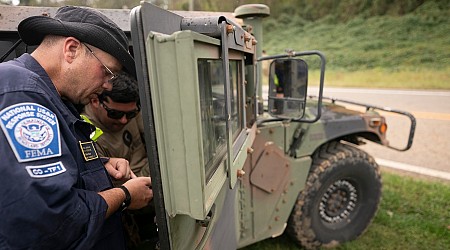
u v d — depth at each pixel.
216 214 1.36
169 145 0.85
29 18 0.98
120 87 1.58
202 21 1.05
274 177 2.40
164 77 0.81
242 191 2.29
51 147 0.85
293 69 2.12
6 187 0.78
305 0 25.97
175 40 0.78
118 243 1.15
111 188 1.11
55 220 0.81
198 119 0.82
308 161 2.55
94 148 1.12
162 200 0.92
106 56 1.05
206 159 1.06
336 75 15.16
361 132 2.92
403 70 14.11
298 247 2.88
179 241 1.04
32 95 0.87
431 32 18.05
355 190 2.86
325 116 2.68
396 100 9.01
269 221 2.49
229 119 1.12
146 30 0.82
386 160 4.88
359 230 2.95
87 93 1.09
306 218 2.64
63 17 1.03
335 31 22.36
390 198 3.59
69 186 0.84
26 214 0.77
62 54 1.01
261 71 2.46
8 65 0.91
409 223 3.14
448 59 14.30
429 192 3.68
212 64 1.17
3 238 0.79
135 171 1.92
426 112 7.50
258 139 2.28
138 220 1.77
